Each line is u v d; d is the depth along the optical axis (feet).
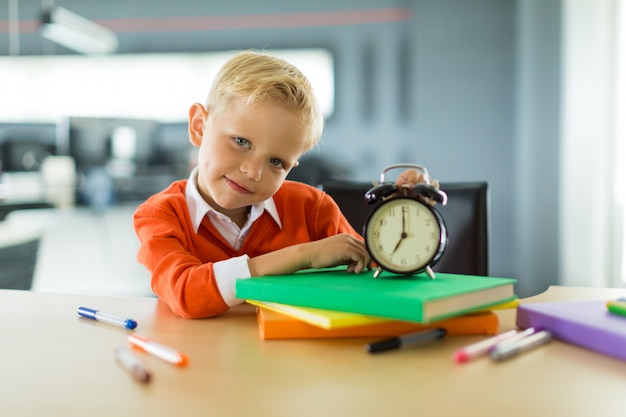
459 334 1.89
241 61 2.50
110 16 14.64
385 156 13.60
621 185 8.59
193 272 2.17
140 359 1.65
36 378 1.50
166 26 14.47
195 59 14.43
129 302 2.46
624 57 8.50
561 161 10.34
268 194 2.50
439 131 13.29
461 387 1.43
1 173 12.98
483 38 12.98
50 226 12.88
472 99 13.08
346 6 13.65
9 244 5.57
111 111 14.83
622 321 1.77
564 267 9.39
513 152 12.87
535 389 1.42
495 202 12.96
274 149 2.36
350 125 13.74
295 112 2.34
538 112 10.80
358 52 13.65
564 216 9.48
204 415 1.26
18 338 1.88
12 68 14.99
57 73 15.02
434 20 13.20
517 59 12.80
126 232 13.38
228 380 1.48
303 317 1.78
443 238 2.05
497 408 1.30
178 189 2.96
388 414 1.27
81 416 1.26
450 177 13.25
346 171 13.70
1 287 5.34
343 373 1.53
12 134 15.11
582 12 8.77
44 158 13.66
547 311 1.90
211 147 2.44
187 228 2.73
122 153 13.24
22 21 14.92
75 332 1.95
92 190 13.09
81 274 13.05
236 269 2.13
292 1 13.87
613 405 1.32
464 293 1.75
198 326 2.04
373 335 1.87
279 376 1.51
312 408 1.30
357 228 3.76
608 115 8.68
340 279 2.00
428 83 13.30
